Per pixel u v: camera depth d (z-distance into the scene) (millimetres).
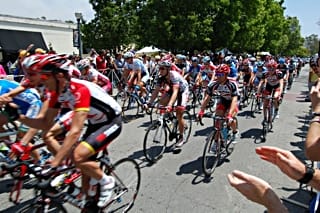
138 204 3213
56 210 2367
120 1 29547
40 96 3527
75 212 3004
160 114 4695
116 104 2703
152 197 3375
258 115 8227
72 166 2508
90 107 2506
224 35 23047
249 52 35594
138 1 24281
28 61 2266
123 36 29688
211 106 8172
